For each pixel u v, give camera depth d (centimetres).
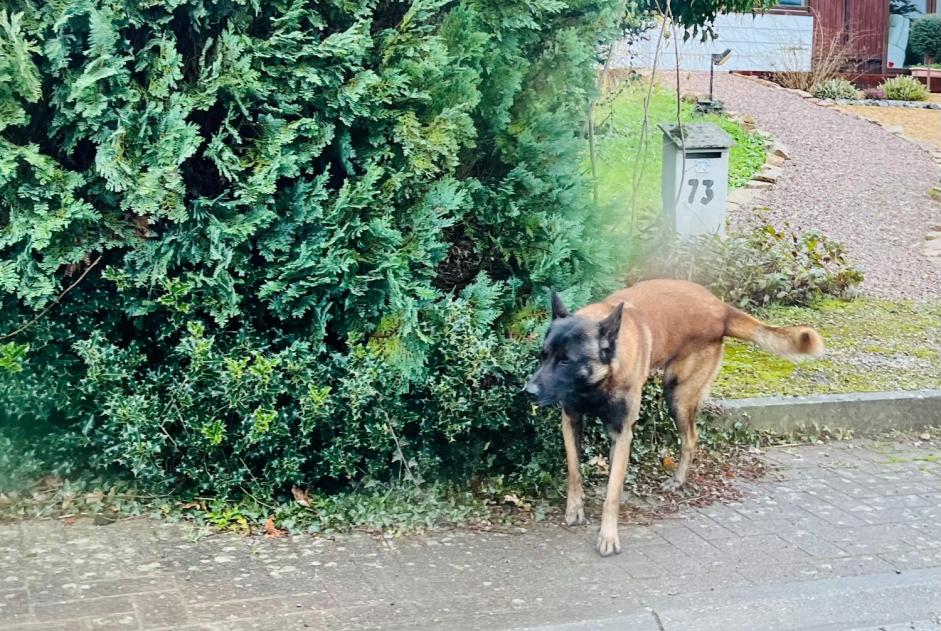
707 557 453
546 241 502
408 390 478
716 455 526
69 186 455
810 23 1538
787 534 469
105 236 466
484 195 500
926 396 563
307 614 414
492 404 478
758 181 968
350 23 479
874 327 667
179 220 457
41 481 473
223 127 470
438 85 479
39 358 468
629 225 636
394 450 475
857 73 1573
